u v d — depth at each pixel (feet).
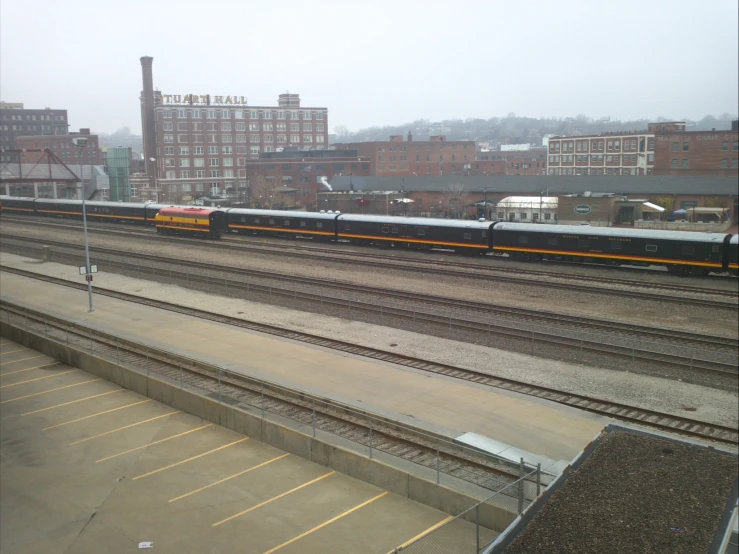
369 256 184.65
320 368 89.04
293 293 134.92
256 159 447.01
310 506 57.26
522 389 81.87
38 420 77.10
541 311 116.37
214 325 112.98
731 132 347.15
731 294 129.90
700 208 286.46
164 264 179.32
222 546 51.57
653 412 73.51
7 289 146.30
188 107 470.39
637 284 140.36
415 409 74.13
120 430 74.08
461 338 104.37
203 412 76.79
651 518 42.14
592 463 49.96
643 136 388.16
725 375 85.20
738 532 40.22
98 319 117.80
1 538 53.36
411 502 57.62
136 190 456.04
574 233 161.89
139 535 53.42
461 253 184.34
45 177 360.48
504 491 54.34
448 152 477.36
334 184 387.55
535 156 631.15
